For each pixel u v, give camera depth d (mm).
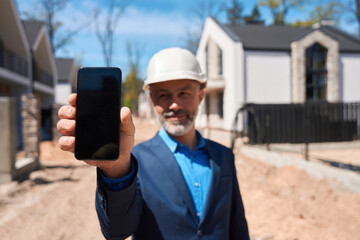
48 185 6676
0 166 6711
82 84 875
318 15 27688
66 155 11484
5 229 4098
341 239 3430
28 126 8555
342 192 5109
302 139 12281
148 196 1293
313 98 16250
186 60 1511
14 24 15609
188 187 1413
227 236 1439
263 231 3736
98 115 853
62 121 848
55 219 4520
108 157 830
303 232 3619
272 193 5363
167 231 1271
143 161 1388
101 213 1031
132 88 53188
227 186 1510
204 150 1582
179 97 1493
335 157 9445
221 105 17234
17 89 17828
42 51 23297
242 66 14969
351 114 12781
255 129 11805
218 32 16781
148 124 32938
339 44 17953
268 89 15336
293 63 15492
